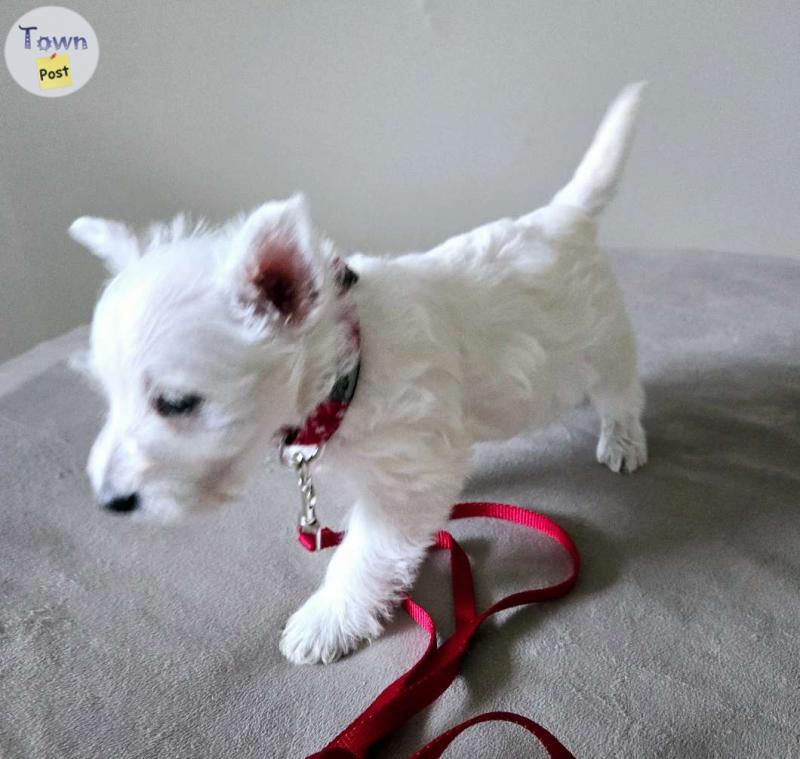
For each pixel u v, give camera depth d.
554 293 0.47
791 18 0.75
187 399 0.32
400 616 0.44
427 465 0.40
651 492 0.52
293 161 0.88
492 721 0.36
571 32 0.79
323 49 0.82
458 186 0.90
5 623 0.43
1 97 0.82
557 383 0.48
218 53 0.81
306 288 0.33
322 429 0.37
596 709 0.37
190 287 0.33
